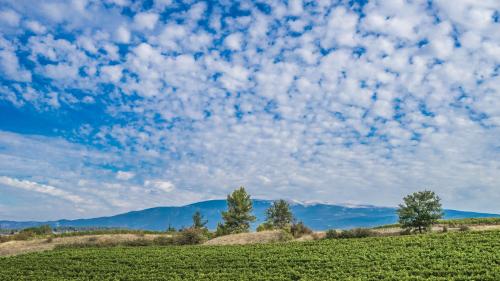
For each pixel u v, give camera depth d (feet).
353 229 218.38
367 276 116.16
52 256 174.81
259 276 124.88
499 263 117.29
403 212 202.69
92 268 149.69
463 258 124.26
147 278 131.75
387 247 153.69
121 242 222.89
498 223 235.40
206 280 124.36
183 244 220.23
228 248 179.83
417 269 117.50
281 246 176.14
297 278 122.11
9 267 157.07
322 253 153.17
